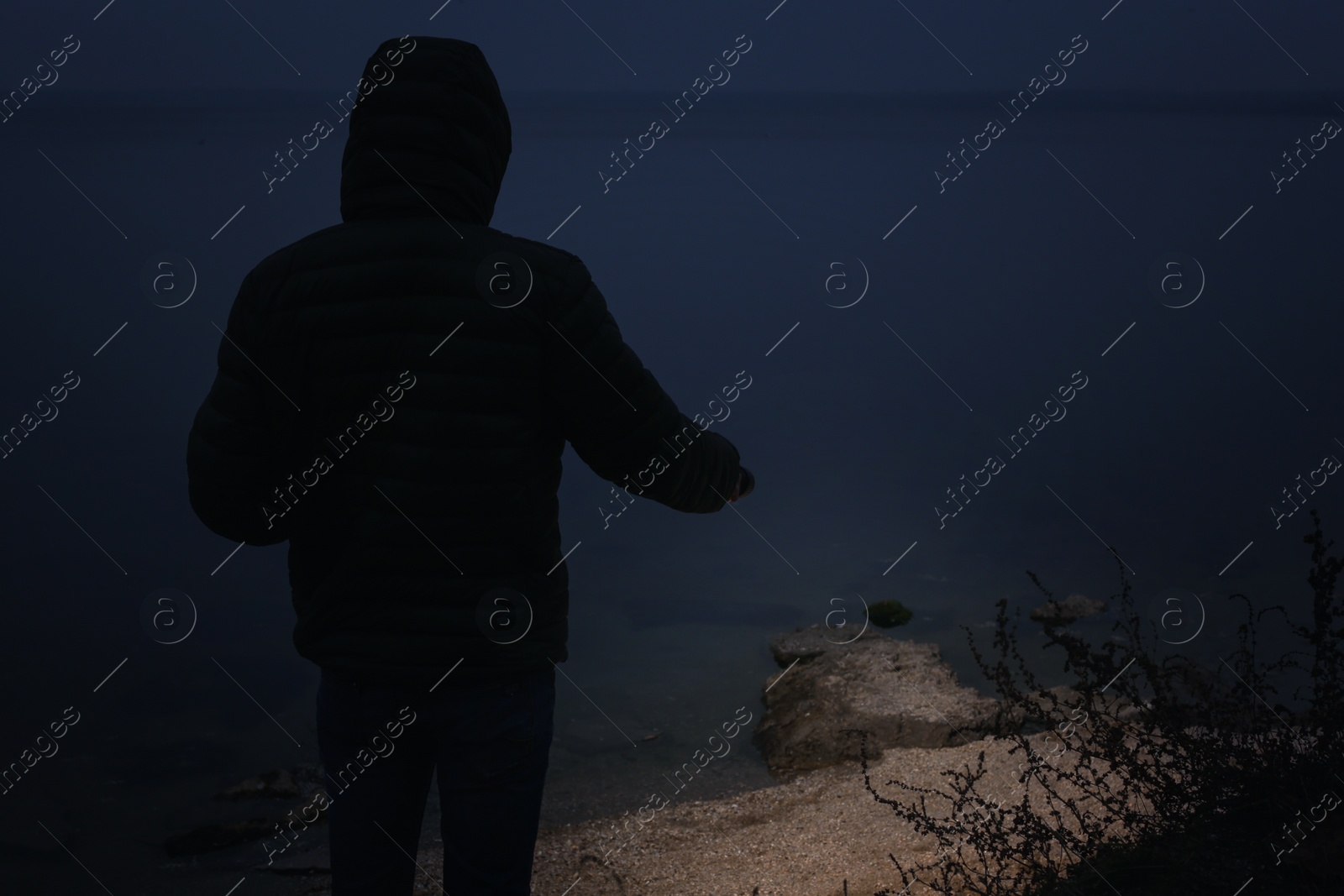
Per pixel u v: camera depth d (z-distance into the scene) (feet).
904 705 17.84
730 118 399.44
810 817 13.69
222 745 17.16
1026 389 42.39
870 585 24.20
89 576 23.94
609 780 16.58
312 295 5.61
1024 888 8.73
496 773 5.80
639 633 22.29
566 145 205.77
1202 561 24.22
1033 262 74.95
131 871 13.71
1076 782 9.47
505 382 5.61
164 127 237.04
